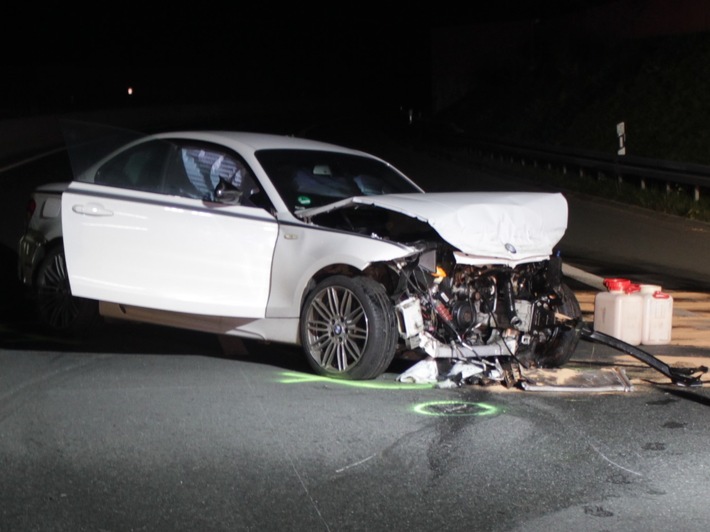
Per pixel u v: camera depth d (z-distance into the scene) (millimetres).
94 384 6875
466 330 7070
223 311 7293
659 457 5512
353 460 5395
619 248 15328
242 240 7250
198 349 8008
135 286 7430
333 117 65250
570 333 7422
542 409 6414
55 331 8398
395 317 6879
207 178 7668
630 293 8617
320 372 7094
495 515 4672
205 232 7293
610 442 5754
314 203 7516
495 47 49031
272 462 5352
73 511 4684
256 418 6113
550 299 7527
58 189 8461
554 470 5281
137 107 45406
